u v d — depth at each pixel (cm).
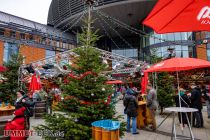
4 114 955
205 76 1833
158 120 1122
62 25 4647
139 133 829
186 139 714
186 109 589
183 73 1892
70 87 579
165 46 3625
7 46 3384
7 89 1438
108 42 5200
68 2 4128
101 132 485
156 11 204
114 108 609
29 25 3997
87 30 656
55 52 4153
